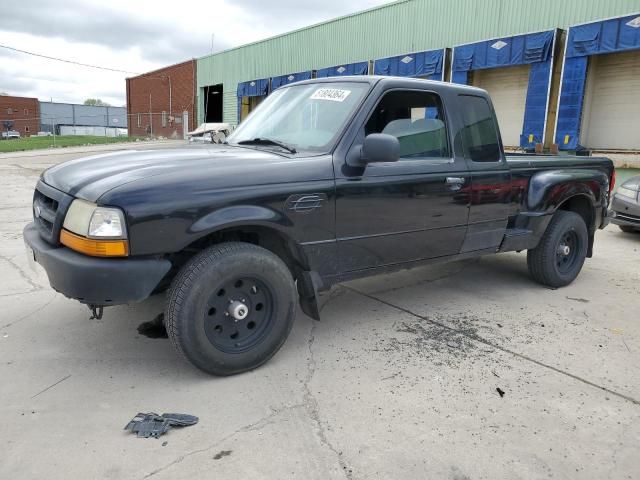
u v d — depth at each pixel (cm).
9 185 1289
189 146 393
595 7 1241
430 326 407
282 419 272
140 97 4597
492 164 436
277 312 323
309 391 302
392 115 376
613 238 794
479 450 250
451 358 349
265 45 2592
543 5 1350
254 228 314
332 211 333
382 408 285
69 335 368
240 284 311
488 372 330
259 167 308
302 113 384
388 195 359
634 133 1241
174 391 297
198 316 291
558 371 334
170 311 291
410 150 382
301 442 253
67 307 421
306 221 322
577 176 502
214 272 292
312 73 2262
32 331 374
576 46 1258
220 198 288
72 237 281
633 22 1138
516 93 1487
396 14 1800
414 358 348
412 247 388
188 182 283
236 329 314
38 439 249
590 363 346
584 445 256
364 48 1962
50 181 329
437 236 401
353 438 257
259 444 250
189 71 3572
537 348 369
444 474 232
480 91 439
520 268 586
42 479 222
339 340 376
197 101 3534
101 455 238
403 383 313
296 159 326
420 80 394
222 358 305
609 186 560
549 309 452
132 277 271
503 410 286
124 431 257
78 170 320
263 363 328
